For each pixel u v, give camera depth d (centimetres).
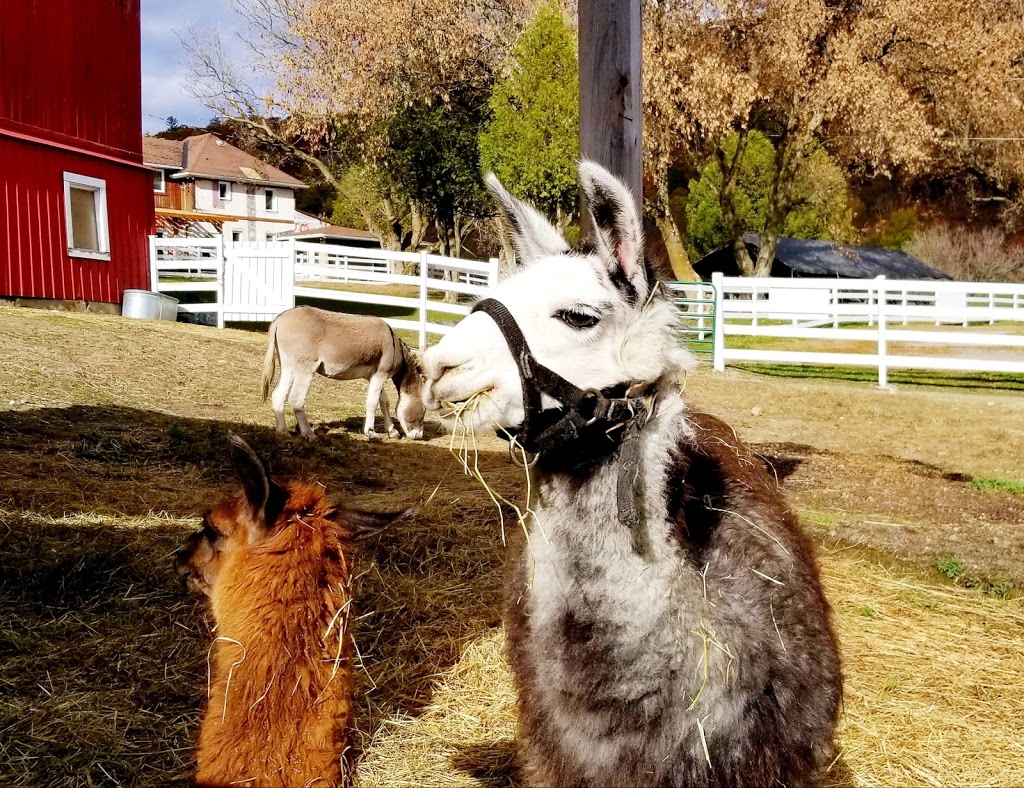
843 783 356
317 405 1133
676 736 223
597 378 233
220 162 5669
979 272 4228
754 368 1777
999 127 3566
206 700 394
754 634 229
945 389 1540
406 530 606
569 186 2653
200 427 866
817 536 671
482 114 3403
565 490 239
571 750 231
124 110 1747
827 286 1619
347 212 5253
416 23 3188
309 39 3366
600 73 473
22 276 1507
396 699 409
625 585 226
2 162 1470
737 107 2634
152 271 1792
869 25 2691
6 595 463
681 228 4662
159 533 562
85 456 721
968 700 428
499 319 232
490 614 498
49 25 1563
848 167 3594
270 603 265
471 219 3825
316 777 257
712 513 248
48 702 381
